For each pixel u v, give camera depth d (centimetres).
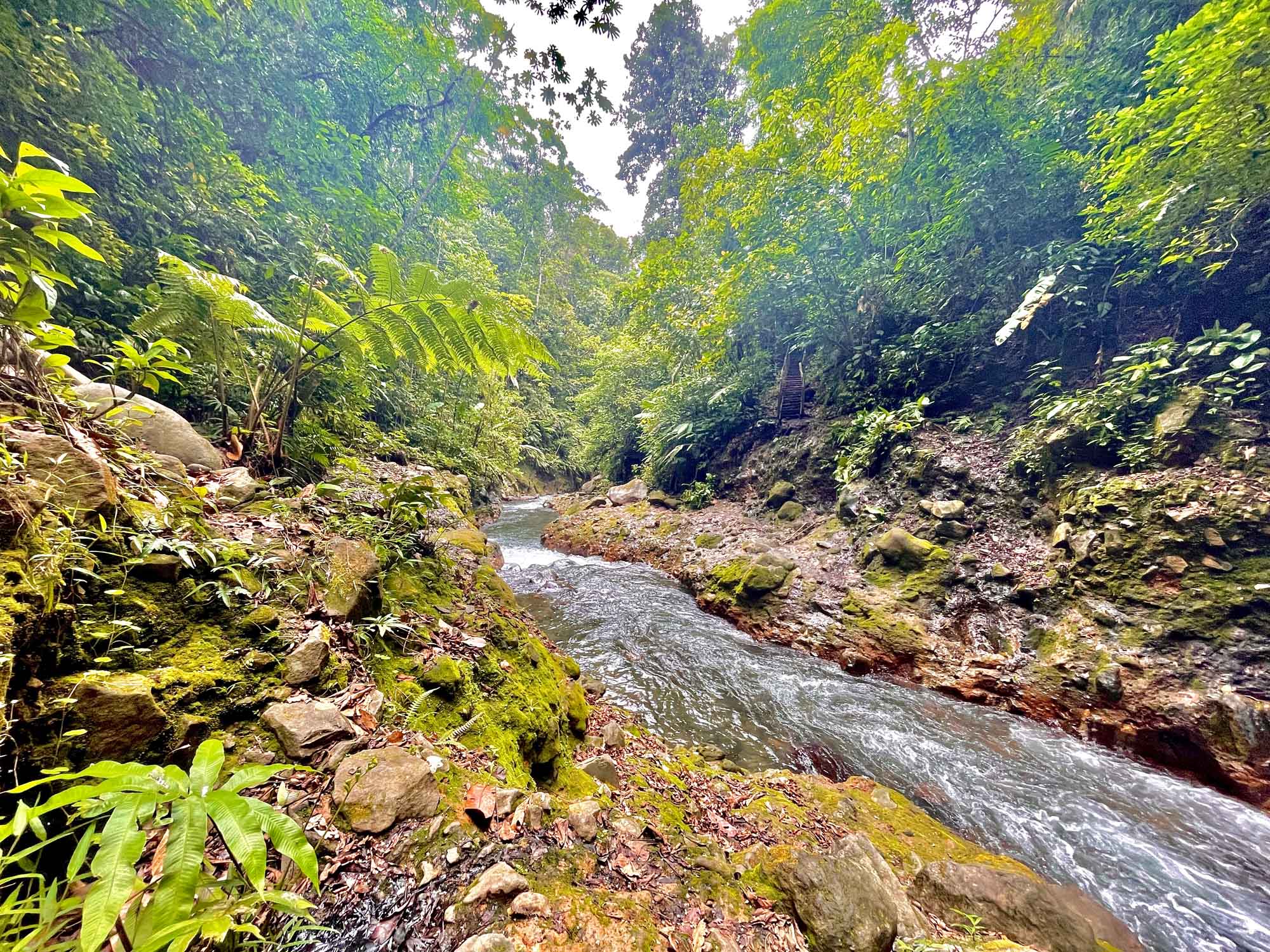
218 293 284
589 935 126
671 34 2195
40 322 165
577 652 498
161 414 271
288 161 682
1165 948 212
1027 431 568
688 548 835
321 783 144
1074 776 325
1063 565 442
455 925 120
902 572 550
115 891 70
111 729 122
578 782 230
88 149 352
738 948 138
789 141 872
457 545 464
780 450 966
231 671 160
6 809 104
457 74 1165
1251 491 364
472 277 1213
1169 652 353
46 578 129
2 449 137
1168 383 449
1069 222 622
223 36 575
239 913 96
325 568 230
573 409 2141
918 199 791
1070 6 741
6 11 307
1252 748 299
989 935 188
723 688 445
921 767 338
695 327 1119
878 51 754
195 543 185
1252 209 419
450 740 190
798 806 260
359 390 562
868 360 844
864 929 153
